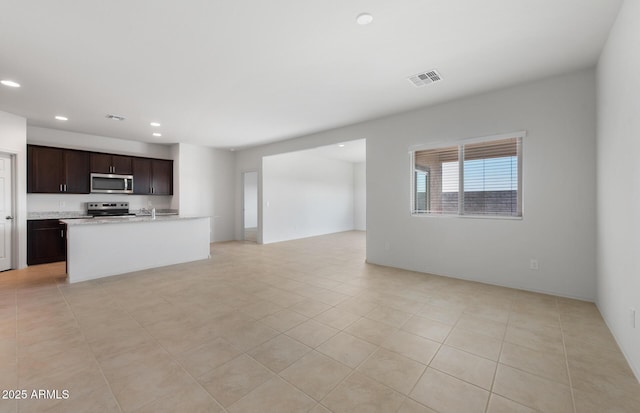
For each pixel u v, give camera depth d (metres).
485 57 2.83
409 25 2.30
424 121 4.29
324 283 3.87
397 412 1.53
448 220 4.13
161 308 2.98
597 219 2.99
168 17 2.18
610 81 2.42
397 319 2.71
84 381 1.79
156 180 6.70
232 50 2.68
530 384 1.76
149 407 1.57
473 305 3.05
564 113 3.21
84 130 5.54
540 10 2.12
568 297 3.25
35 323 2.62
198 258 5.39
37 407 1.56
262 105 4.17
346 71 3.11
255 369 1.92
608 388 1.72
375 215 4.95
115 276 4.23
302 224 8.55
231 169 7.98
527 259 3.50
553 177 3.30
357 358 2.05
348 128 5.28
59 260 5.21
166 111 4.41
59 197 5.59
